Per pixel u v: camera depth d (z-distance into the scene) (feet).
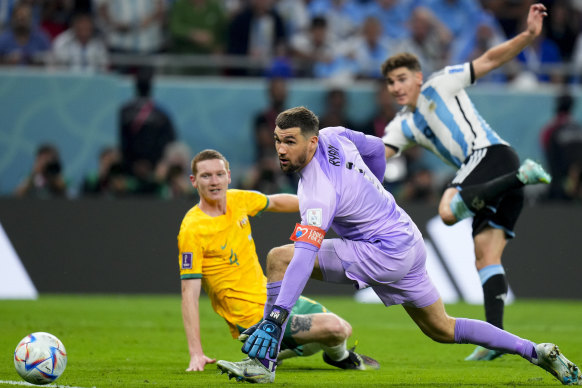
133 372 59.93
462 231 139.74
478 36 178.40
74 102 147.13
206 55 168.25
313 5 182.09
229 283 64.18
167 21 169.27
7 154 145.79
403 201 143.33
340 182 53.06
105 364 65.26
